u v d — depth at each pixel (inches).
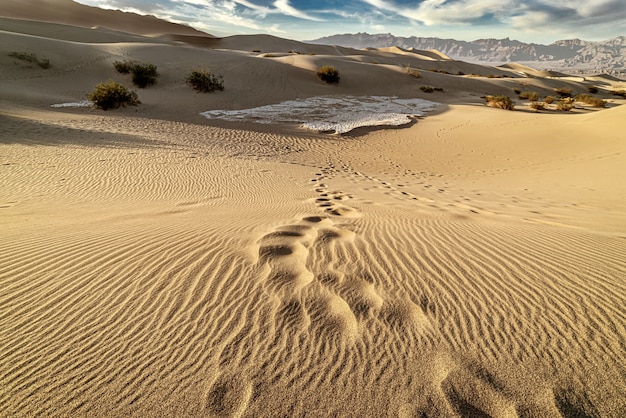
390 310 99.3
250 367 78.7
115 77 1069.1
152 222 184.4
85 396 70.9
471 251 141.7
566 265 127.0
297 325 92.9
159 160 397.7
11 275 117.5
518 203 282.2
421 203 262.7
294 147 588.7
